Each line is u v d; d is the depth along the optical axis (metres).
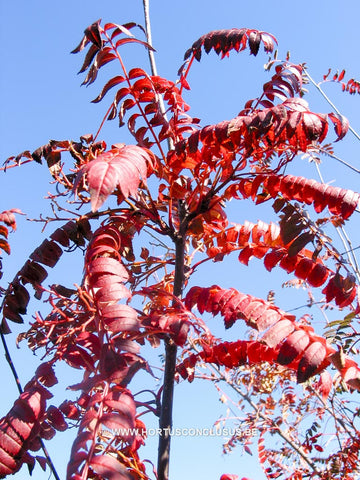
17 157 2.37
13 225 2.19
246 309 1.72
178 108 2.41
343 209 2.02
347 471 3.62
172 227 2.26
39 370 1.71
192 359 2.22
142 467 1.89
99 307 1.61
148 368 1.63
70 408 1.67
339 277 2.13
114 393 1.45
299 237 2.14
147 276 2.44
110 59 2.23
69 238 2.21
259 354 2.00
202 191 2.29
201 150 2.13
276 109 1.87
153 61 2.66
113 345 1.54
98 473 1.25
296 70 2.22
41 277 2.20
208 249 2.49
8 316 2.18
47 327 1.92
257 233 2.38
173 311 1.78
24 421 1.57
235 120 1.90
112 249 1.89
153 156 2.08
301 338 1.63
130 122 2.34
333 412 3.68
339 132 1.96
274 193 2.15
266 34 2.25
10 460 1.52
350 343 2.01
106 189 1.49
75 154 2.30
